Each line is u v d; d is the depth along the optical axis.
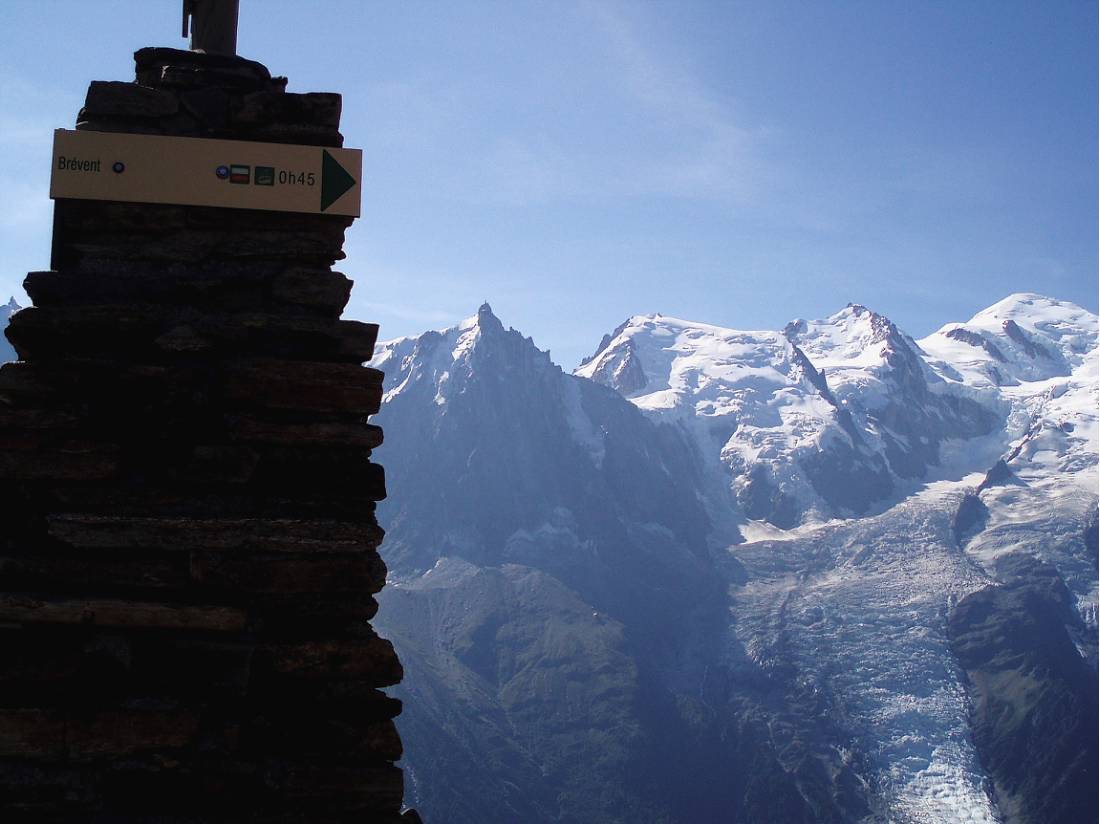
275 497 2.90
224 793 2.75
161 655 2.79
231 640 2.81
